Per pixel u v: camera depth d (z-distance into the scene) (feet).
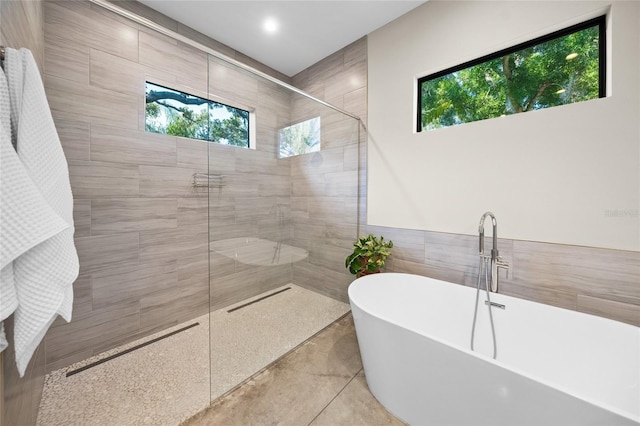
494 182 5.56
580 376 4.07
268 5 6.41
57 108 5.11
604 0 4.33
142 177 6.35
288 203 7.06
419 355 3.77
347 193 7.98
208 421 4.10
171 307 7.00
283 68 9.39
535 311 4.64
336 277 8.00
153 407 4.37
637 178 4.13
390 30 7.13
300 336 6.69
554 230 4.89
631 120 4.15
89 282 5.65
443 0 6.16
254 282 6.32
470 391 3.33
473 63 6.00
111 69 5.79
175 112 6.95
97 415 4.18
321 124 7.45
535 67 5.28
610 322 3.97
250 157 6.33
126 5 6.03
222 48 7.97
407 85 6.86
